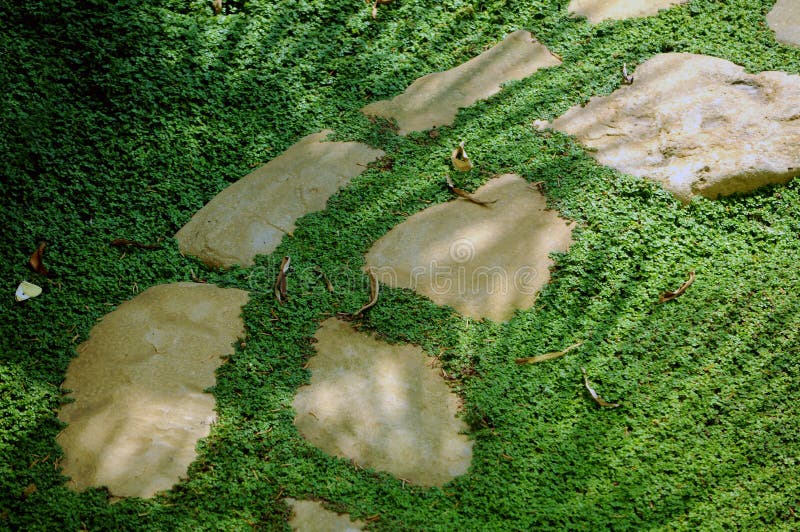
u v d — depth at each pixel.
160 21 6.78
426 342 5.00
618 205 5.73
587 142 6.24
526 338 5.07
